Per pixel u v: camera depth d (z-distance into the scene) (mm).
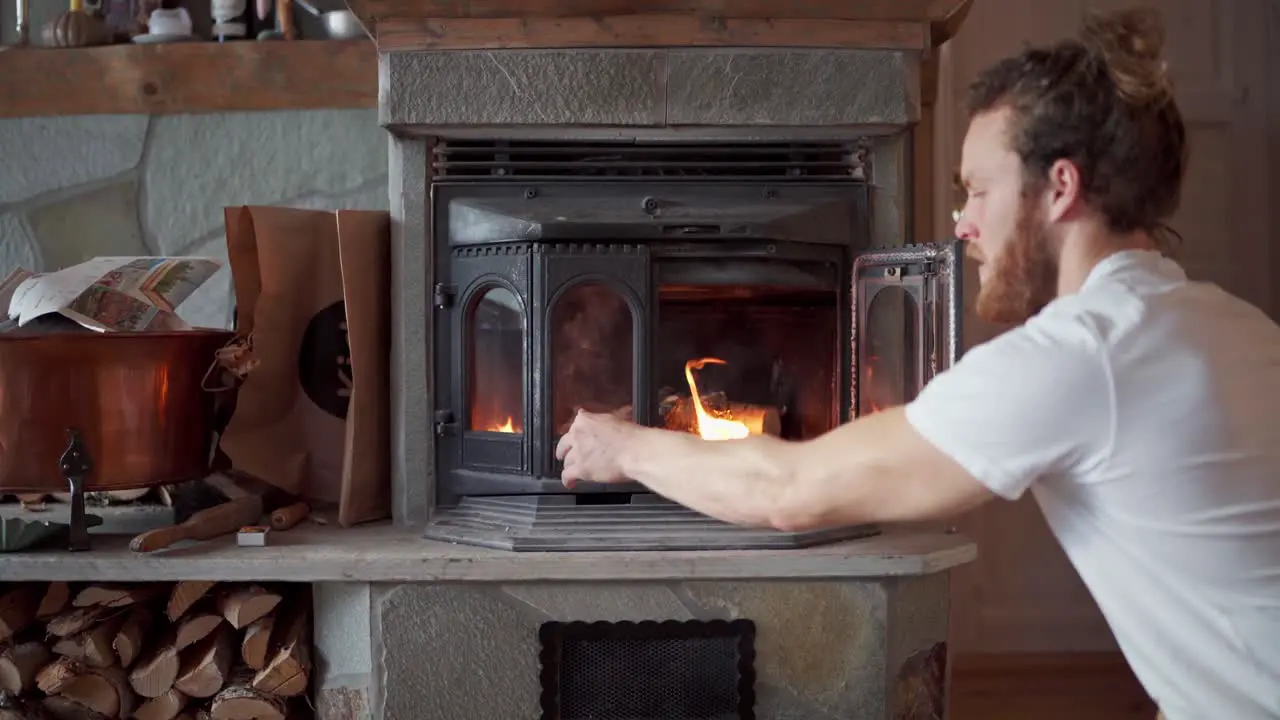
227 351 1923
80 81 2385
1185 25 2729
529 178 1990
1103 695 2482
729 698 1761
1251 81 2734
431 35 1937
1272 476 854
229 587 1808
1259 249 2744
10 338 1742
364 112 2406
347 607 1781
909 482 935
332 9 2445
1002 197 1007
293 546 1825
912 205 2270
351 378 2139
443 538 1862
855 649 1765
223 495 2135
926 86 2537
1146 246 1000
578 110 1956
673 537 1788
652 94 1961
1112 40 964
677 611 1751
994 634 2762
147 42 2387
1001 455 889
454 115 1949
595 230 1872
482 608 1748
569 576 1723
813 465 995
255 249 2074
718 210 1919
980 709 2400
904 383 2057
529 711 1757
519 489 1901
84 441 1782
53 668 1713
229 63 2379
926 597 1842
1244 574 853
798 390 2078
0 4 2488
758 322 2078
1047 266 1012
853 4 1925
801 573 1736
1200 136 2742
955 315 1740
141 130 2406
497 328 1959
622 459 1156
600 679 1762
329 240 2125
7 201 2410
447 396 2012
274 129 2406
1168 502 861
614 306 1889
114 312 1832
